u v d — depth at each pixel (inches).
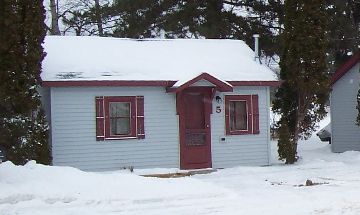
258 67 711.1
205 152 658.2
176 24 1000.2
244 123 685.9
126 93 625.6
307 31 665.0
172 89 633.6
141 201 406.0
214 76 636.1
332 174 572.7
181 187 445.1
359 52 824.9
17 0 525.7
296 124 703.1
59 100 597.6
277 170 618.2
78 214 366.6
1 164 462.9
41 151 545.3
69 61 629.0
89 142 609.0
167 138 642.8
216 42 762.2
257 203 405.1
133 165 626.8
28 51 536.7
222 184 513.3
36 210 374.9
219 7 1003.3
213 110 666.2
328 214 362.0
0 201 386.0
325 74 673.6
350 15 989.8
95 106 612.1
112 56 661.3
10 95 527.2
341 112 842.8
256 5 1000.2
